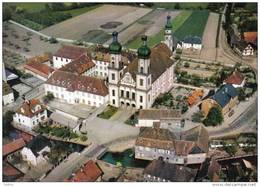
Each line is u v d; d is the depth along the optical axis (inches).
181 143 6973.4
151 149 7012.8
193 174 6545.3
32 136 7485.2
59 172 6806.1
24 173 6786.4
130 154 7268.7
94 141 7549.2
